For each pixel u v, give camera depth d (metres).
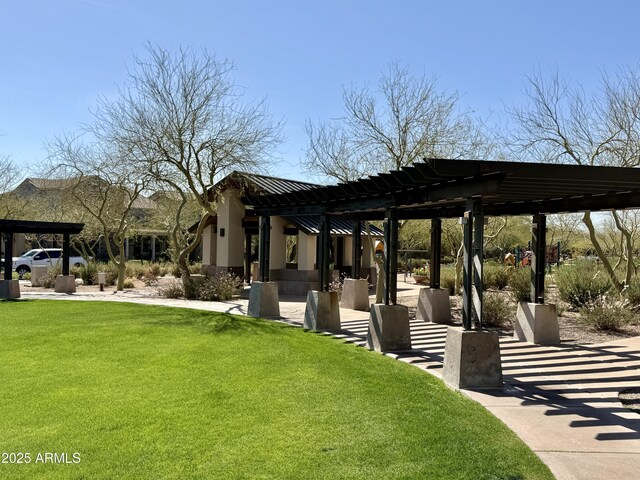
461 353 6.73
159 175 17.73
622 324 11.98
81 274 24.94
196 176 17.70
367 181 8.65
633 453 4.60
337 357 8.46
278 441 4.82
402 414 5.59
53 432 5.08
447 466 4.28
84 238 29.77
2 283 17.03
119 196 22.81
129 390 6.51
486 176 6.40
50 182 27.05
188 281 18.09
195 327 11.28
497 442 4.81
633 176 6.68
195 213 28.83
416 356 8.63
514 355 9.05
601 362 8.48
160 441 4.84
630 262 15.20
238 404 5.93
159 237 38.88
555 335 10.21
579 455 4.54
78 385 6.74
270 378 7.09
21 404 5.96
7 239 17.45
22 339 9.81
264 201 12.89
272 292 13.18
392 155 15.92
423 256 38.88
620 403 6.15
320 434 4.99
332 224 21.89
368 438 4.89
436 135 15.62
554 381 7.20
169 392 6.42
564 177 6.44
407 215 13.10
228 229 21.91
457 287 19.42
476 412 5.70
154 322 11.95
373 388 6.61
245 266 24.50
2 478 4.10
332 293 11.30
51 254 30.45
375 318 9.17
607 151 14.48
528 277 16.80
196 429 5.14
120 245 21.39
